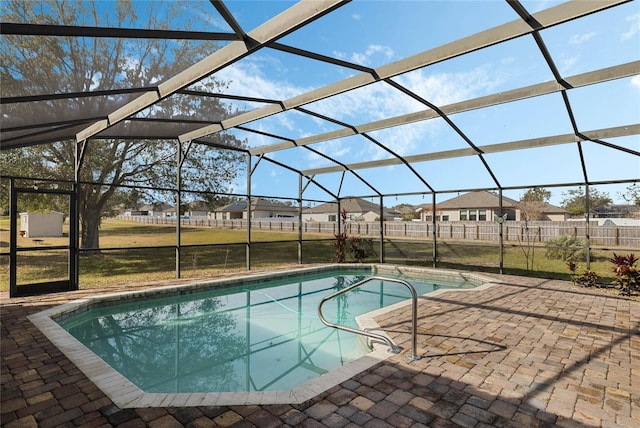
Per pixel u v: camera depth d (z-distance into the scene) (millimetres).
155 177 14391
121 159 13664
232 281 8680
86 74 4082
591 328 4801
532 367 3549
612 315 5426
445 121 6812
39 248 6840
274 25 3658
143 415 2660
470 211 25688
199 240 20625
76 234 7289
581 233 12141
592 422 2594
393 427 2518
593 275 7648
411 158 9258
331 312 7270
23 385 3135
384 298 8492
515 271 10141
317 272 10758
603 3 3348
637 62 4441
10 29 2885
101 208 13766
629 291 6828
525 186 8938
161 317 6812
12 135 6023
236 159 15859
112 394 2971
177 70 4602
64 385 3137
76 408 2754
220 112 6988
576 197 13289
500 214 9422
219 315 6973
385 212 36062
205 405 2809
